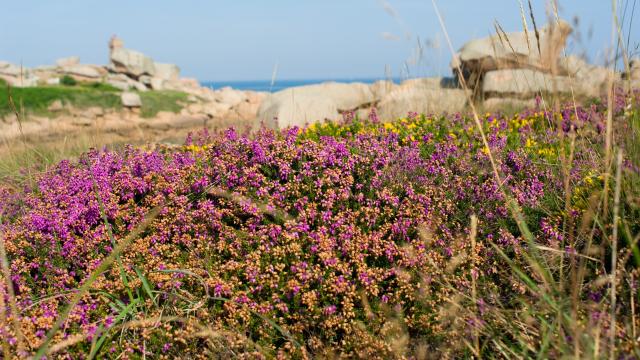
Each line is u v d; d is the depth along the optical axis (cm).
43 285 374
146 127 2062
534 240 361
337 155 455
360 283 347
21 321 311
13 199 515
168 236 409
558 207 377
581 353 249
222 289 338
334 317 319
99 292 341
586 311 285
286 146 466
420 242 363
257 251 365
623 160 364
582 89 573
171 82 4334
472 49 1277
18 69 3656
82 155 564
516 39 1129
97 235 401
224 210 410
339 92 1198
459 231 386
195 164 495
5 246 382
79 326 321
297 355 309
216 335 306
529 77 912
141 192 462
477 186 415
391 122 699
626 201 337
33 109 2252
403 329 314
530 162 455
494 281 348
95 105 2470
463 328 298
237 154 459
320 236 369
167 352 317
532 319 288
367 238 372
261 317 320
